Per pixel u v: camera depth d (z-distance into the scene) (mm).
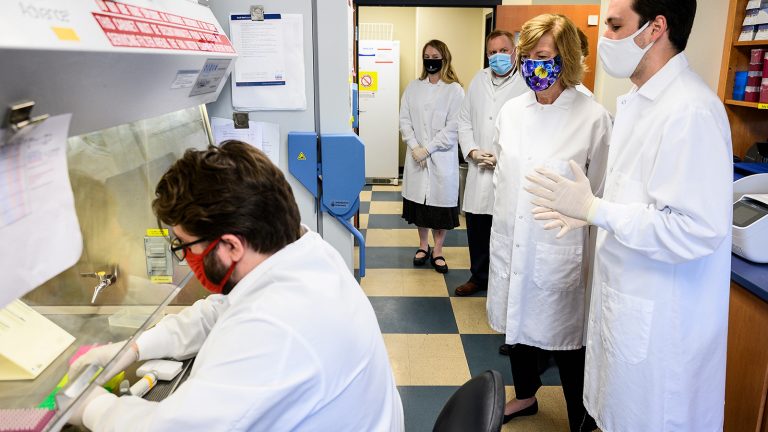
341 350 847
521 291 1974
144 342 1142
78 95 792
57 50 667
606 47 1397
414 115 3738
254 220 846
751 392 1760
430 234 4641
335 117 1703
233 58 1447
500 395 1010
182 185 833
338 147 1680
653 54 1359
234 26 1621
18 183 670
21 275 685
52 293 1036
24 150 683
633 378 1426
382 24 6453
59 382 909
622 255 1413
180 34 1116
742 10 2729
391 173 6461
